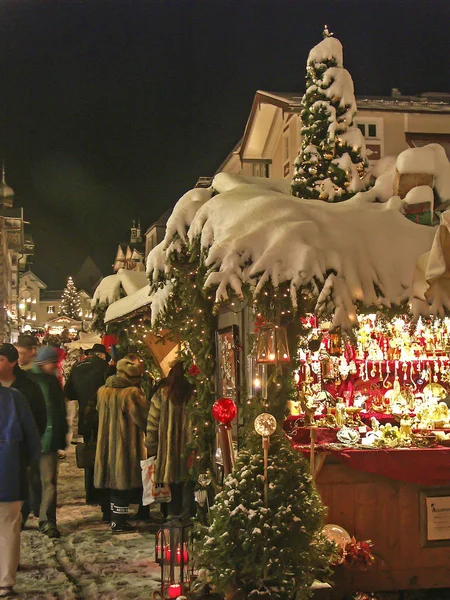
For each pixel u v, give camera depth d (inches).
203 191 266.5
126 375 350.6
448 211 205.5
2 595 241.6
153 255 271.3
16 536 246.4
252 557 205.2
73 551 306.2
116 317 496.4
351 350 339.9
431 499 240.8
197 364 298.2
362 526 238.1
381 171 296.2
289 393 224.2
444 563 241.0
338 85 294.7
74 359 819.4
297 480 214.8
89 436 411.5
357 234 216.7
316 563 220.1
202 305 291.9
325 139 292.7
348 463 232.7
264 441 211.9
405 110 661.9
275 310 215.6
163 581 227.3
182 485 322.7
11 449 244.4
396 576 237.9
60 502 424.2
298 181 289.7
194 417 296.0
